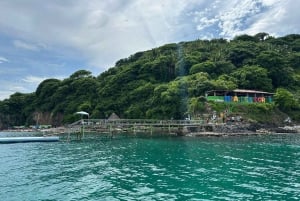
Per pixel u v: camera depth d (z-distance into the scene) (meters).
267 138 51.97
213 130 60.84
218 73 93.88
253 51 103.31
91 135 64.88
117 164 26.89
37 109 126.38
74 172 23.22
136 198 15.79
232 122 64.50
